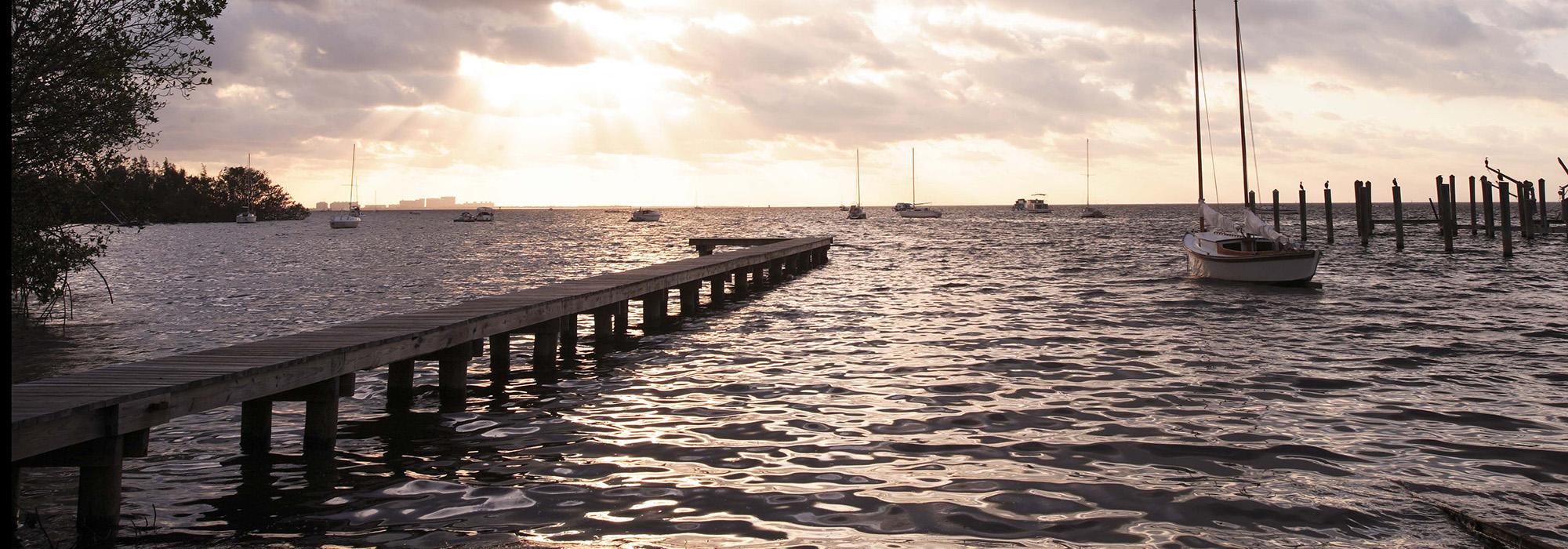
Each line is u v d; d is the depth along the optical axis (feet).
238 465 25.72
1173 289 80.12
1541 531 20.10
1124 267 108.99
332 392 27.76
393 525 20.58
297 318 62.03
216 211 409.08
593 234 274.36
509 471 24.93
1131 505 21.63
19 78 43.24
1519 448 26.76
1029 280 91.56
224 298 76.33
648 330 55.88
